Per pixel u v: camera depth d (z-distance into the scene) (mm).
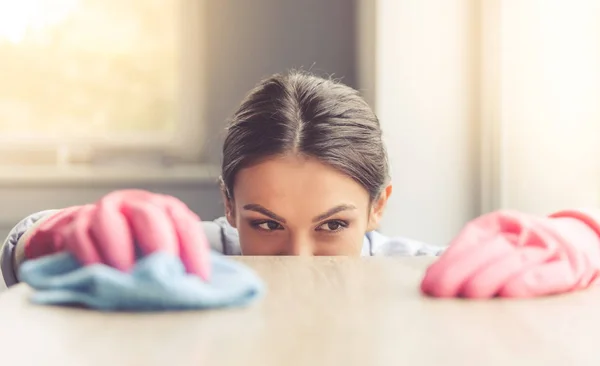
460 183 1564
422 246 1046
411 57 1553
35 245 512
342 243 819
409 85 1557
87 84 1897
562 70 1434
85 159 1895
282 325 325
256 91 914
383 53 1553
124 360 277
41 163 1901
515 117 1457
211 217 1813
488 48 1495
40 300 365
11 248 795
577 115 1437
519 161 1462
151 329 320
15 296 387
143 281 347
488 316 345
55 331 318
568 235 447
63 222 503
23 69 1894
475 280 382
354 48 1824
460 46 1548
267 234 813
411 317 341
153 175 1795
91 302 357
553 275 394
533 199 1462
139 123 1901
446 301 377
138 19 1869
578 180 1446
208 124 1855
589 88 1432
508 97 1456
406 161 1559
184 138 1861
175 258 370
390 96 1555
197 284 360
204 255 384
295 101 848
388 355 281
